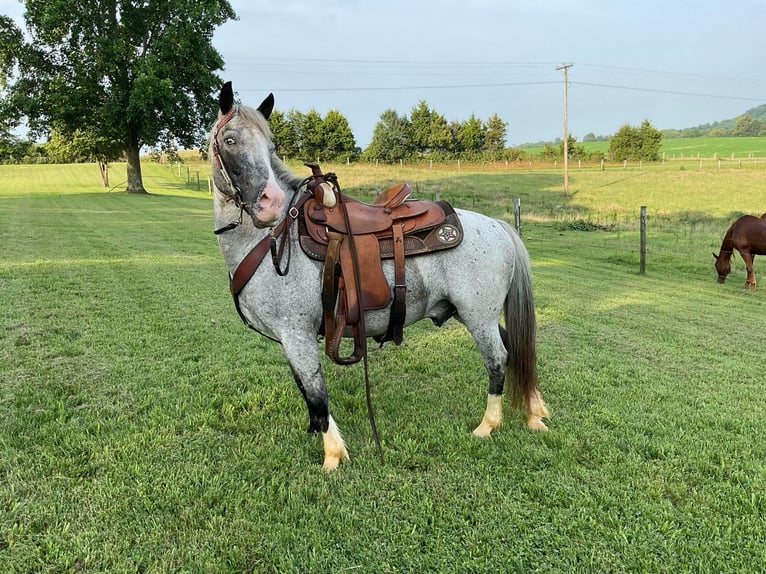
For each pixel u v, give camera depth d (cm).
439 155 5825
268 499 251
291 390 378
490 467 280
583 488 259
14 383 378
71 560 208
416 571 207
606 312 654
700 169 3894
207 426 322
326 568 209
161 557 212
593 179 3422
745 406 367
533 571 207
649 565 208
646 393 388
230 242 274
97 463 275
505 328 325
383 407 357
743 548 219
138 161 2770
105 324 531
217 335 505
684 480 269
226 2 2792
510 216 1892
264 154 245
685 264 1049
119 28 2570
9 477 260
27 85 2503
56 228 1299
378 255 275
